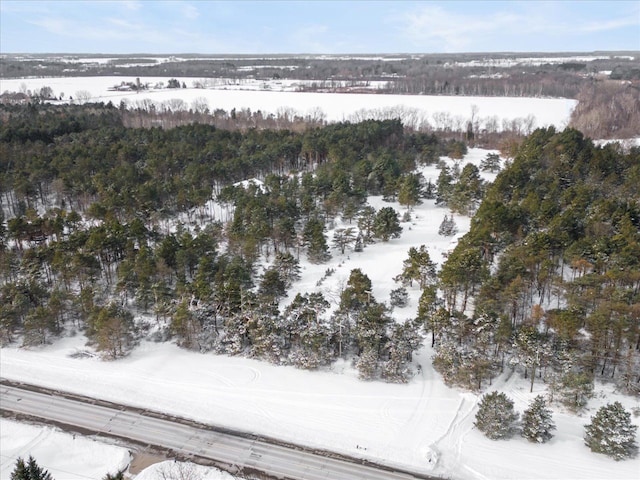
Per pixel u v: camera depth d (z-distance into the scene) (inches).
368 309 2743.6
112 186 4451.3
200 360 2783.0
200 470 2044.8
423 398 2444.6
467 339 2672.2
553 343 2501.2
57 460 2129.7
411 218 4653.1
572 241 3223.4
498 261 3289.9
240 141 6264.8
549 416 2160.4
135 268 3248.0
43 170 4658.0
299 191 4692.4
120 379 2640.3
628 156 4628.4
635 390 2372.0
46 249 3417.8
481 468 2039.9
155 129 6530.5
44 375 2682.1
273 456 2127.2
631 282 2778.1
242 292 2945.4
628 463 2033.7
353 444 2180.1
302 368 2677.2
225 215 4608.8
